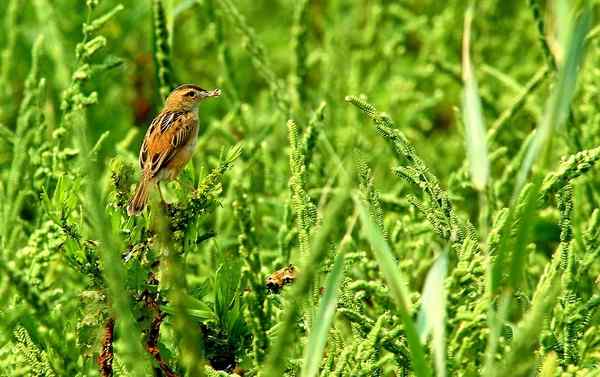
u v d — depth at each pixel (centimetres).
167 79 1174
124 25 1533
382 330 731
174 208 773
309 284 582
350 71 1514
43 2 1399
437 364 618
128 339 616
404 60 1603
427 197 829
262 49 1236
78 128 622
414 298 856
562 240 778
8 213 988
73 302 923
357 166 792
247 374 783
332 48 1532
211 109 1542
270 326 816
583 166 765
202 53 1633
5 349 815
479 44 1578
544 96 1389
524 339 595
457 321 677
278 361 598
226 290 809
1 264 642
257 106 1559
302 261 736
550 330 769
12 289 846
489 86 1500
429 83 1616
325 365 744
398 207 1127
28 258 915
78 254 762
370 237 623
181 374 783
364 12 1702
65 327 806
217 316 806
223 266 816
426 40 1588
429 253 1070
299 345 818
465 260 711
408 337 613
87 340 769
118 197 783
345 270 805
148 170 1109
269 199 1186
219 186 779
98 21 979
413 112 1481
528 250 899
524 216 634
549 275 766
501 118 1095
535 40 1547
